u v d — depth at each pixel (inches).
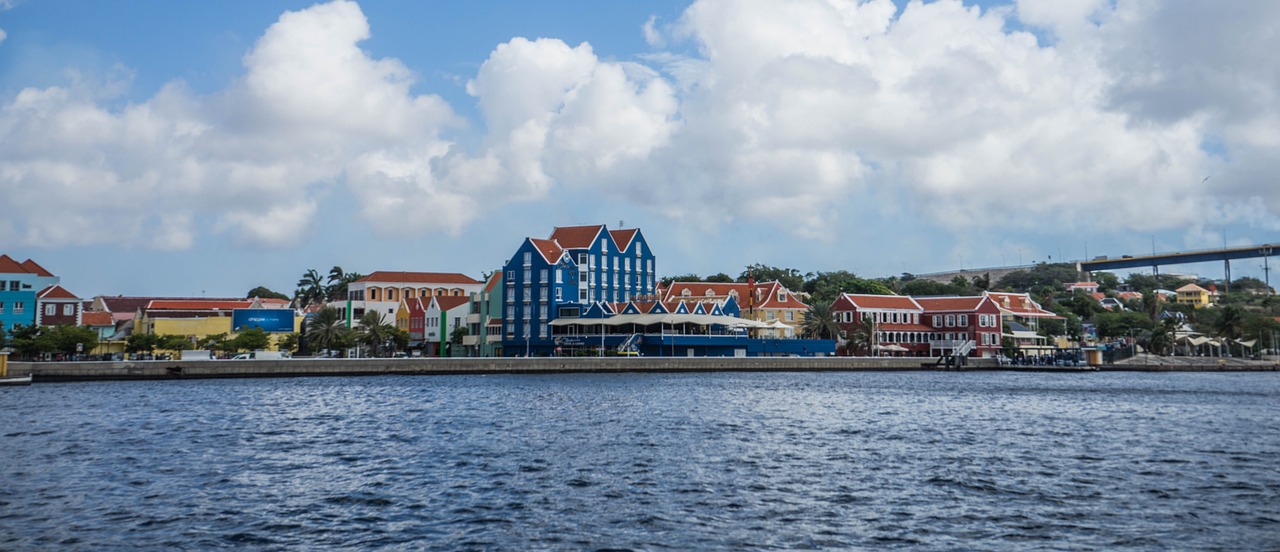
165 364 4559.5
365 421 2554.1
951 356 6786.4
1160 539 1238.3
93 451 1974.7
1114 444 2144.4
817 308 7086.6
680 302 6368.1
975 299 7475.4
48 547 1185.4
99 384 4173.2
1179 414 2933.1
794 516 1365.7
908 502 1460.4
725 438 2198.6
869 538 1242.6
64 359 5462.6
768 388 4057.6
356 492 1529.3
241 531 1273.4
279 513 1378.0
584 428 2385.6
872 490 1555.1
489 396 3462.1
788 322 7293.3
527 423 2497.5
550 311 6624.0
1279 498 1493.6
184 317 7155.5
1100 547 1201.4
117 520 1326.3
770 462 1838.1
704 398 3380.9
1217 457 1934.1
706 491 1540.4
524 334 6697.8
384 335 6688.0
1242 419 2768.2
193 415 2716.5
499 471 1724.9
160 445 2073.1
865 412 2893.7
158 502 1448.1
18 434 2245.3
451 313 7367.1
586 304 6604.3
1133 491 1547.7
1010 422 2625.5
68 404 3068.4
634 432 2303.2
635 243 7130.9
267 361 4749.0
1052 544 1214.3
